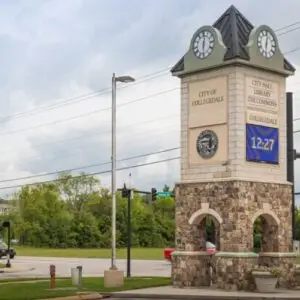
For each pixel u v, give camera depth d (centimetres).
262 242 3081
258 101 3014
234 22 3064
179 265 3066
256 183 2959
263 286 2797
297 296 2606
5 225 5272
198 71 3066
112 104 3397
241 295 2644
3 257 6925
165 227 12331
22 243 12038
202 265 3064
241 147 2925
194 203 3042
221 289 2894
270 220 3033
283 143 3111
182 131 3133
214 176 2977
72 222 11975
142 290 2917
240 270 2847
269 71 3056
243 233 2883
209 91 3036
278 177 3072
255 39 2994
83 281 3472
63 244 11800
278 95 3106
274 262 3016
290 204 3098
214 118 3003
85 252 9200
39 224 11919
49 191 12100
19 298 2572
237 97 2933
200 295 2666
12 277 3988
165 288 3002
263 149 3016
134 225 11981
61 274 4416
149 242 12025
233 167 2906
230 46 2969
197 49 3070
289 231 3078
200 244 3078
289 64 3141
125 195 3866
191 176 3073
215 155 2984
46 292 2808
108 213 12300
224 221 2911
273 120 3072
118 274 3131
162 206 12850
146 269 4922
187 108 3119
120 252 9106
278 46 3092
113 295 2798
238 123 2923
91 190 12731
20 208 12181
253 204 2936
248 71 2981
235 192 2881
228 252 2880
